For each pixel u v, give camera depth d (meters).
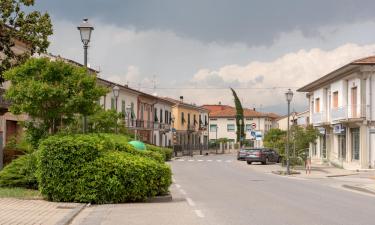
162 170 16.20
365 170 36.72
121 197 15.33
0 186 17.30
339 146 44.59
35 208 13.14
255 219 11.91
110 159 15.20
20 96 16.89
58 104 17.41
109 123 29.88
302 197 17.70
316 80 47.47
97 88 17.75
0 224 10.37
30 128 18.00
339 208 14.46
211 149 96.19
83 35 18.17
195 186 22.41
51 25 23.58
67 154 14.86
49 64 17.50
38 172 15.01
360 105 38.22
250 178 28.72
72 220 11.64
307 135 40.38
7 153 23.70
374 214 13.17
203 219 11.90
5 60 23.44
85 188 14.87
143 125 65.44
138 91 62.41
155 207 14.30
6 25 23.19
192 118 94.12
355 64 37.53
